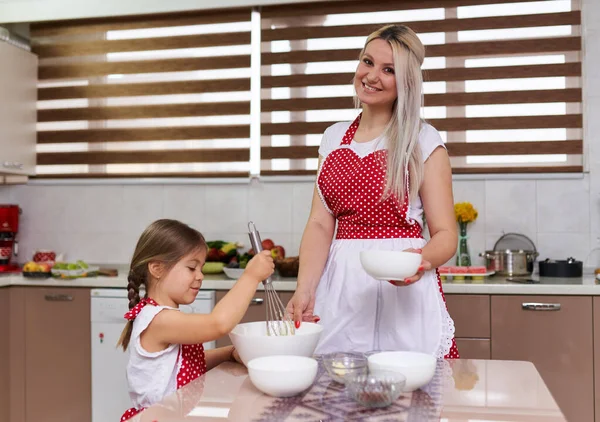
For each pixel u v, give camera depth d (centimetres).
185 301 160
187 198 374
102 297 318
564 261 311
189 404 109
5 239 376
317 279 180
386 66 173
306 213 361
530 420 100
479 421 99
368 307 173
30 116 384
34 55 387
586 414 278
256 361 120
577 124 336
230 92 368
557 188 339
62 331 326
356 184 176
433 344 169
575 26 337
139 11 374
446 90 347
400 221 175
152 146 377
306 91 359
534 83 340
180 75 374
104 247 383
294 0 356
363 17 355
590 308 279
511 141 342
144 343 143
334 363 123
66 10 381
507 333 284
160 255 156
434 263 161
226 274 334
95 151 383
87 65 384
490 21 342
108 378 316
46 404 328
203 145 371
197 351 153
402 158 171
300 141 361
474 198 345
